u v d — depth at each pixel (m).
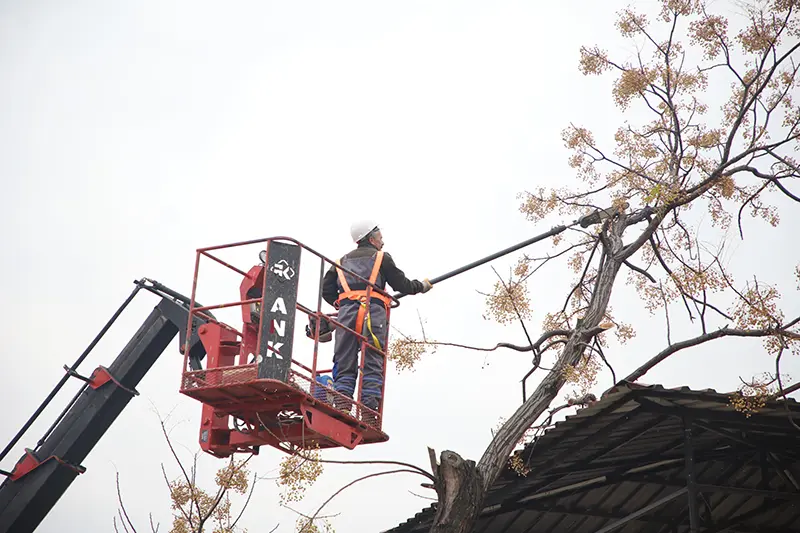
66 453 24.44
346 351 18.69
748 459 21.91
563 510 23.70
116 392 24.72
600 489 23.41
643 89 20.36
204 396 17.89
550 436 20.09
